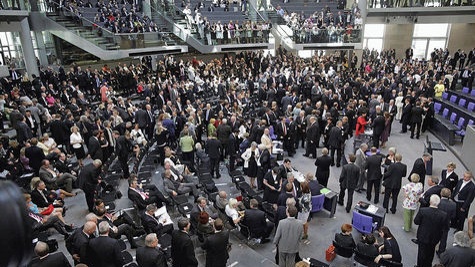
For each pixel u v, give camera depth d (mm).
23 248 831
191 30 22031
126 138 10664
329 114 12789
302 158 12641
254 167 10039
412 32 28781
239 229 7789
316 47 23344
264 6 26016
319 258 7277
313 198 8383
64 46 22172
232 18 25641
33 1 18406
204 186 9430
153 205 7379
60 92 16297
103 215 6996
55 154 10242
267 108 13898
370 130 13227
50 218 7539
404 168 8461
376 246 6172
